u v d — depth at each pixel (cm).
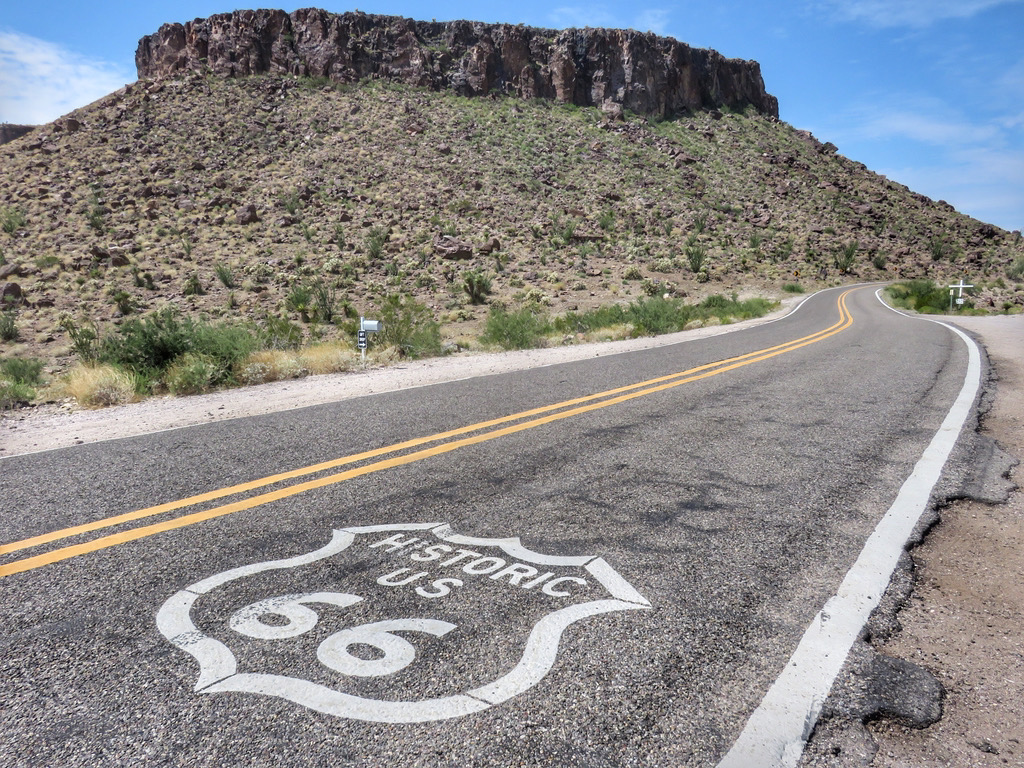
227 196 5706
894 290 5281
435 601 234
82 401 802
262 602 236
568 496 363
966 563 274
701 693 178
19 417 724
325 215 5741
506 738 159
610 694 177
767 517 326
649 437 515
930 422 558
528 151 8469
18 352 2577
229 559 279
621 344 1567
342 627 216
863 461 434
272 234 5172
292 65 9306
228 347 1002
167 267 4228
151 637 212
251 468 440
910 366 964
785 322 2633
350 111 8538
